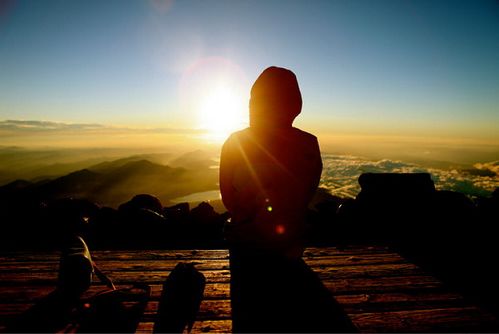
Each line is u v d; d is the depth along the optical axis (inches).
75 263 80.0
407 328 76.0
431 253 127.4
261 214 61.8
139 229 156.5
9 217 149.4
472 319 80.4
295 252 65.4
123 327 72.9
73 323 72.7
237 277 65.5
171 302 64.8
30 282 97.3
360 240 145.2
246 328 61.1
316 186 65.6
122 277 103.2
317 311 67.7
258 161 60.9
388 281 101.3
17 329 71.1
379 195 165.2
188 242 150.3
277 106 61.2
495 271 108.5
